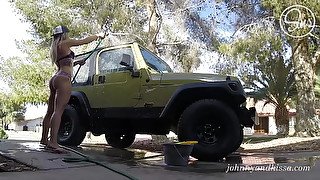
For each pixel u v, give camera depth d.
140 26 14.34
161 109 6.18
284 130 19.84
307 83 14.62
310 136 14.37
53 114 5.89
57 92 5.89
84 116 7.35
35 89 15.88
